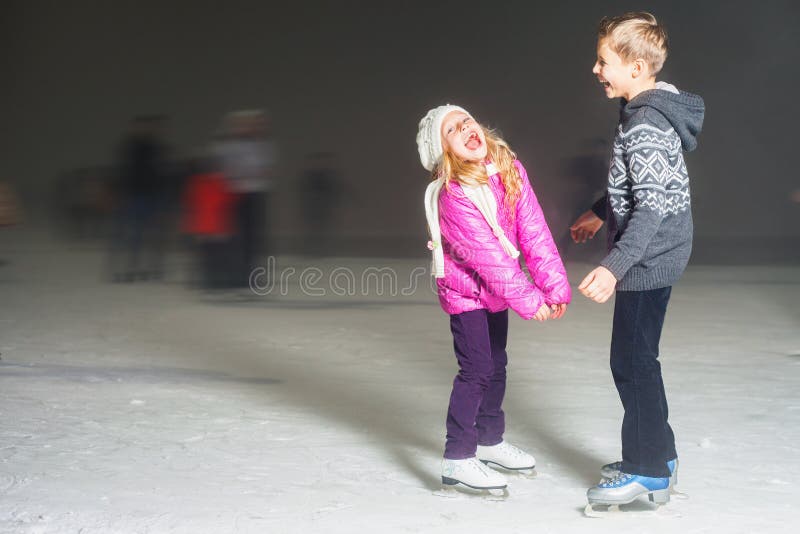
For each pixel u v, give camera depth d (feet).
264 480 12.27
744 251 59.41
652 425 10.85
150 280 40.83
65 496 11.54
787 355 21.67
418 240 71.92
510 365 20.54
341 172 94.68
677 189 10.75
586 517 10.86
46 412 16.03
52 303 32.40
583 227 12.90
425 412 16.28
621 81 11.14
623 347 10.97
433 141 11.64
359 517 10.84
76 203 78.43
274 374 19.75
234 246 41.42
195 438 14.39
